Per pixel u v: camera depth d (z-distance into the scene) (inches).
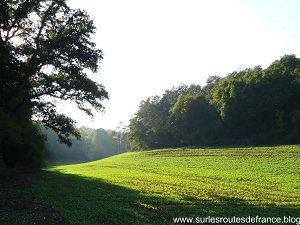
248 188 1128.2
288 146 2324.1
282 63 3523.6
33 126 1392.7
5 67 977.5
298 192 1050.7
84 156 5944.9
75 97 1097.4
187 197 936.9
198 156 2471.7
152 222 642.2
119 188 1087.0
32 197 800.3
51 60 1059.9
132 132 4778.5
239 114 3046.3
